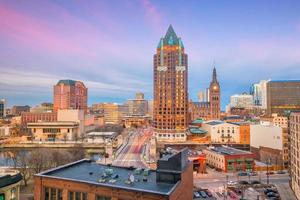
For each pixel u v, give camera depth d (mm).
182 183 42156
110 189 39000
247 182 101562
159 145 189250
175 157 42969
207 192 89000
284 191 91062
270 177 112188
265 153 145375
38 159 113562
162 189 38688
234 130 193125
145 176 46156
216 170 126750
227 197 85062
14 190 53719
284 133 130875
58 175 45938
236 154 124125
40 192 43781
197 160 122312
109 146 177875
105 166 53125
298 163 81875
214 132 194375
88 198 40406
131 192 37500
